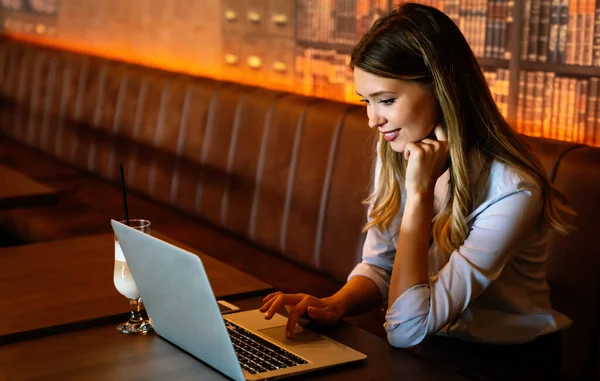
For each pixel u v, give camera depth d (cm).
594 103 243
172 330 145
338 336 155
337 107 282
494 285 174
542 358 173
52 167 433
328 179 275
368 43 163
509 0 261
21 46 493
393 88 162
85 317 158
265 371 134
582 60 245
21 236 342
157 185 366
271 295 167
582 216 207
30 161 444
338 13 328
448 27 164
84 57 436
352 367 139
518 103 264
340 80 332
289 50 358
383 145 180
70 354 143
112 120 402
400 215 184
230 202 321
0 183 291
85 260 200
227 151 324
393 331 161
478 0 270
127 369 136
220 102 333
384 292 185
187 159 348
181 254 128
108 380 132
